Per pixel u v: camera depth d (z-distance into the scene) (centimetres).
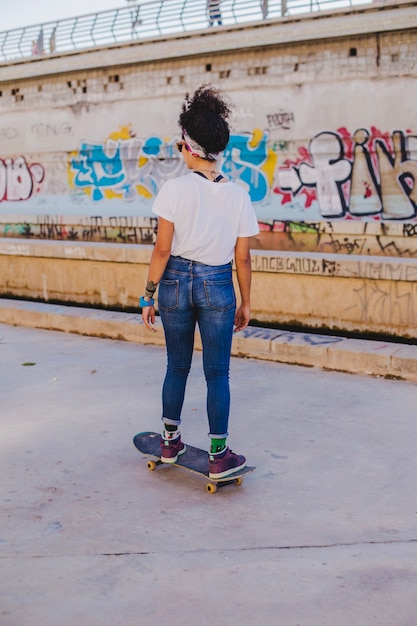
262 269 740
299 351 647
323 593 274
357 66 828
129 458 425
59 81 1106
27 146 1170
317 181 881
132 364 663
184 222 361
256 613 261
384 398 540
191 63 959
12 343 772
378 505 356
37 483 388
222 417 370
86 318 805
